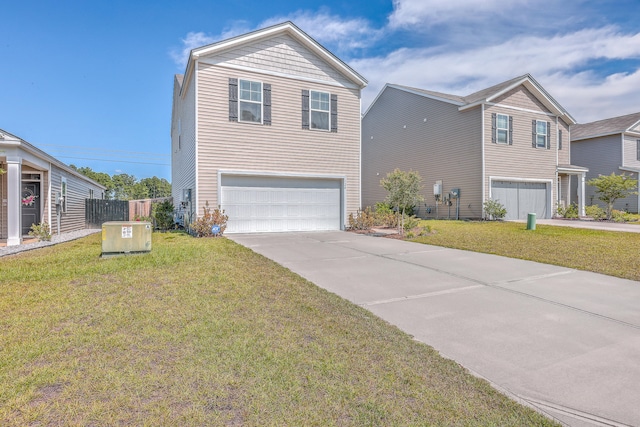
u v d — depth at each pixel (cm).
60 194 1295
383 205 1730
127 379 256
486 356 325
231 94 1157
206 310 404
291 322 381
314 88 1287
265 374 271
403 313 436
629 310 455
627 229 1280
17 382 248
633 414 240
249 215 1201
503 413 239
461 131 1827
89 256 716
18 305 410
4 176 1138
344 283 569
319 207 1312
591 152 2397
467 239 1066
